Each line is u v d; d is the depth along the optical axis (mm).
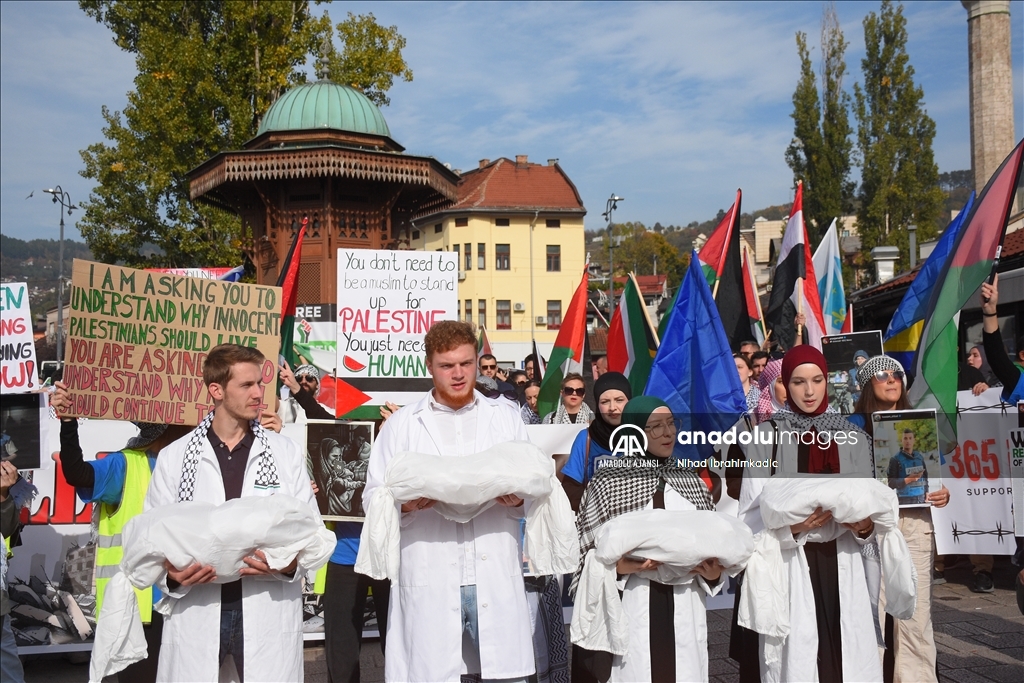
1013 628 6293
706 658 4023
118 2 27531
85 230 27391
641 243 110438
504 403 4332
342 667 4906
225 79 27297
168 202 27984
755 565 4012
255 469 3820
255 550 3520
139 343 5125
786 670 4023
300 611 3768
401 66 28078
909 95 39344
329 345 12273
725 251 9422
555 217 50656
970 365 7906
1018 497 5789
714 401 5758
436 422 4133
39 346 30016
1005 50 16922
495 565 3938
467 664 4023
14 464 5828
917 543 4832
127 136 26891
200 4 27984
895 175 38938
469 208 49344
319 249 14391
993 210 5645
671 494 4160
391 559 3785
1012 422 5844
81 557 6129
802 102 40656
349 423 5465
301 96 15305
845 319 11703
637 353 8391
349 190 14547
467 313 49875
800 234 10844
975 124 17312
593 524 4145
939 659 5625
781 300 10992
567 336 7809
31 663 6141
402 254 6586
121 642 3592
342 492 5277
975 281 5676
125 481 4641
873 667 4090
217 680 3561
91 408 4941
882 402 5082
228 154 13680
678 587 3977
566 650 4773
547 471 3824
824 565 4141
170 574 3484
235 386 3795
